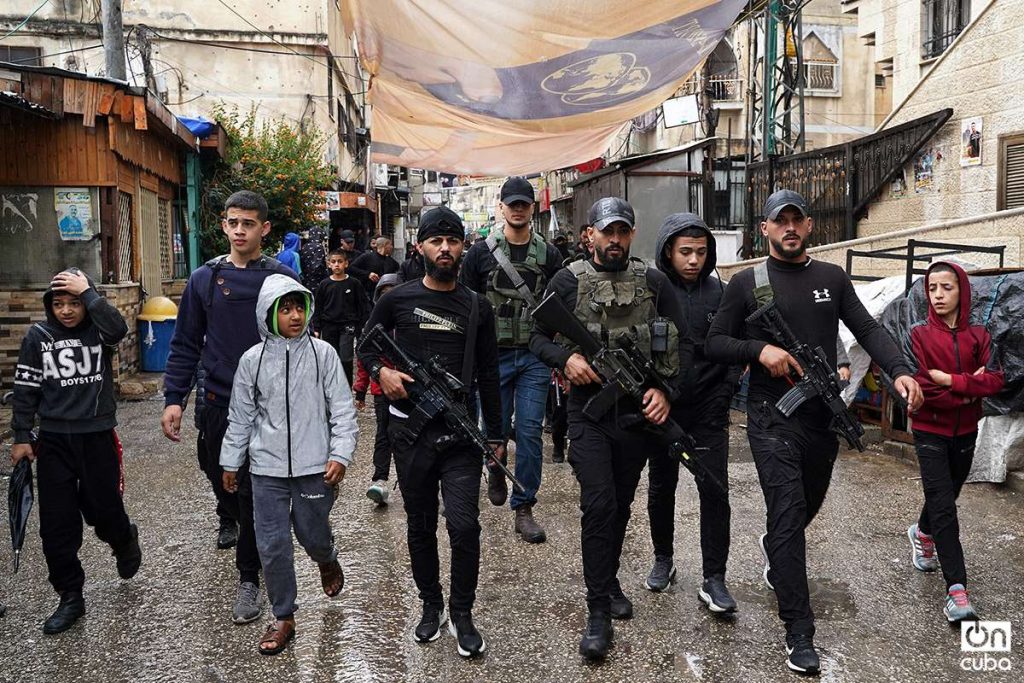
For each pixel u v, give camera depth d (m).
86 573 4.93
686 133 26.23
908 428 7.32
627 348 3.93
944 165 12.32
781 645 3.94
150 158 12.56
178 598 4.57
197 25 20.81
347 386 4.11
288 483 3.97
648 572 4.84
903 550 5.11
